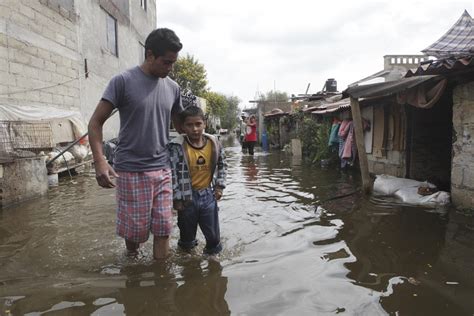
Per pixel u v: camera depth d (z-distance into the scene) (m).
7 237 4.43
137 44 20.25
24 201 6.50
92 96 13.95
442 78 5.62
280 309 2.64
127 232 3.37
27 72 9.75
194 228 3.73
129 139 3.26
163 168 3.44
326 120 12.85
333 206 5.86
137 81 3.19
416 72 6.00
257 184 8.26
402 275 3.21
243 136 19.30
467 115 5.31
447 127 7.75
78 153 10.81
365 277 3.17
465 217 5.04
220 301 2.75
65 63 11.80
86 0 13.45
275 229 4.66
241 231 4.59
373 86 6.52
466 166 5.37
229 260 3.58
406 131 7.70
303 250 3.86
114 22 16.62
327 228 4.65
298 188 7.61
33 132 8.07
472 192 5.26
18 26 9.38
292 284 3.04
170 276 3.20
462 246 3.91
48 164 8.28
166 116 3.42
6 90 8.92
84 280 3.13
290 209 5.75
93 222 5.01
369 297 2.81
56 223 5.00
